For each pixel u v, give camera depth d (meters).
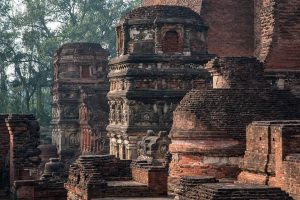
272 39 28.45
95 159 20.50
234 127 22.25
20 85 66.00
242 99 22.80
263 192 11.98
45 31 70.12
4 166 23.83
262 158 18.06
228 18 36.91
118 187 18.94
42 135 61.94
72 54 53.81
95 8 73.31
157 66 34.53
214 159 22.33
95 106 47.06
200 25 35.09
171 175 23.31
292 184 15.80
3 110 63.81
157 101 34.53
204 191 12.33
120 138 36.09
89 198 18.64
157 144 30.47
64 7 72.12
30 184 20.86
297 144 17.16
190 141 22.70
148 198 18.67
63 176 26.78
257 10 36.31
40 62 66.44
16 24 66.88
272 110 22.67
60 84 53.84
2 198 22.20
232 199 11.77
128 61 34.53
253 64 24.56
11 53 65.12
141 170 19.80
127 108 34.59
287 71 28.38
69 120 53.34
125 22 35.06
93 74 53.84
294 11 28.64
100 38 72.56
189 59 34.62
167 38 34.75
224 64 24.47
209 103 22.83
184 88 34.66
